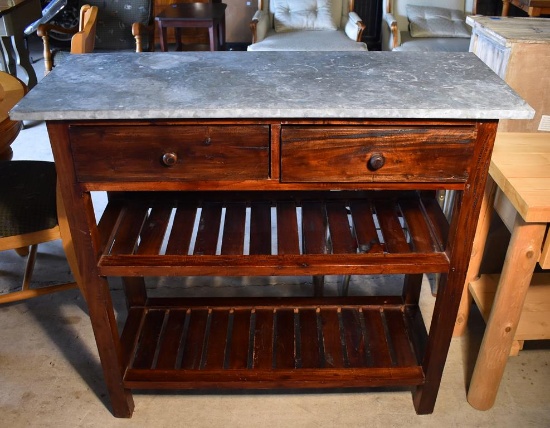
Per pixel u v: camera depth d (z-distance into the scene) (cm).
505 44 170
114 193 160
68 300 202
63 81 123
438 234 142
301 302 179
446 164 118
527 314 164
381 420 158
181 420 158
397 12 368
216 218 154
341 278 211
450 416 159
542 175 138
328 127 113
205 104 110
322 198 163
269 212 157
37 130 328
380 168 118
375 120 113
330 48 338
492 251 188
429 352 148
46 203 170
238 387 152
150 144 115
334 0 378
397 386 167
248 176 119
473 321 192
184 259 133
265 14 372
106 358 146
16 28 329
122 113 108
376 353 161
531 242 133
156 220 151
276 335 168
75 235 126
